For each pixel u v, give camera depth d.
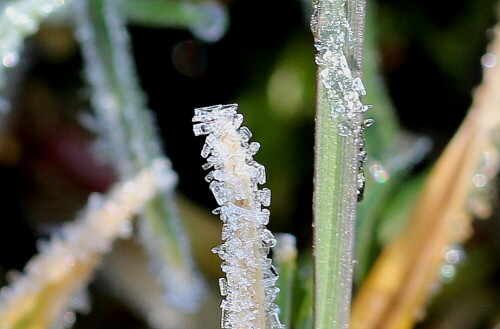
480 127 0.20
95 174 0.27
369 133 0.22
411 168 0.26
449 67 0.28
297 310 0.19
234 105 0.15
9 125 0.26
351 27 0.16
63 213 0.26
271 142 0.27
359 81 0.16
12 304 0.20
